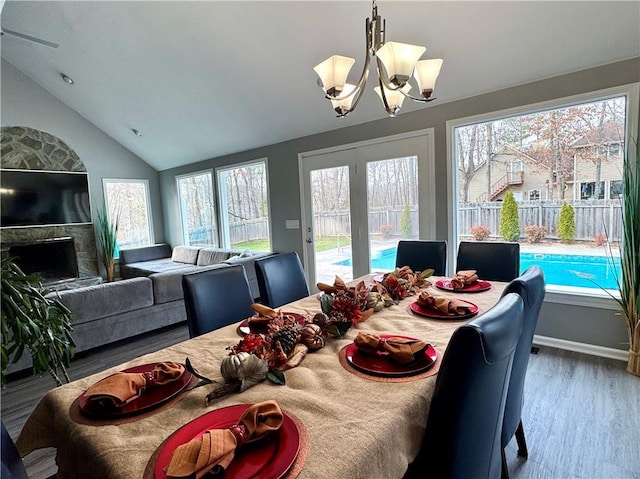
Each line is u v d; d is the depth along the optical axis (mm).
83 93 4992
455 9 2373
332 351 1276
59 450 933
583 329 2717
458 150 3248
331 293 1823
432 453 903
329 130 4109
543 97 2715
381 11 2488
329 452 740
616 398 2078
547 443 1744
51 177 5434
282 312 1624
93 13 3377
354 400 938
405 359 1095
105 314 3131
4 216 5043
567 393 2158
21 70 5070
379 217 3791
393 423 843
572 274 2797
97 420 902
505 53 2596
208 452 667
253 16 2857
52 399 1029
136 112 5035
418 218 3494
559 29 2332
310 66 3225
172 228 6699
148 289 3402
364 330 1465
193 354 1304
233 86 3820
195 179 6141
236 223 5543
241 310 1962
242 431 750
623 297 2361
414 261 2686
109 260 5867
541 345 2881
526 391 2197
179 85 4094
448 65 2805
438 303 1610
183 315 3725
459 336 819
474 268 2439
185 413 924
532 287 1266
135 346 3318
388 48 1511
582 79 2551
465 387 833
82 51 4008
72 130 5629
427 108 3318
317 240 4422
